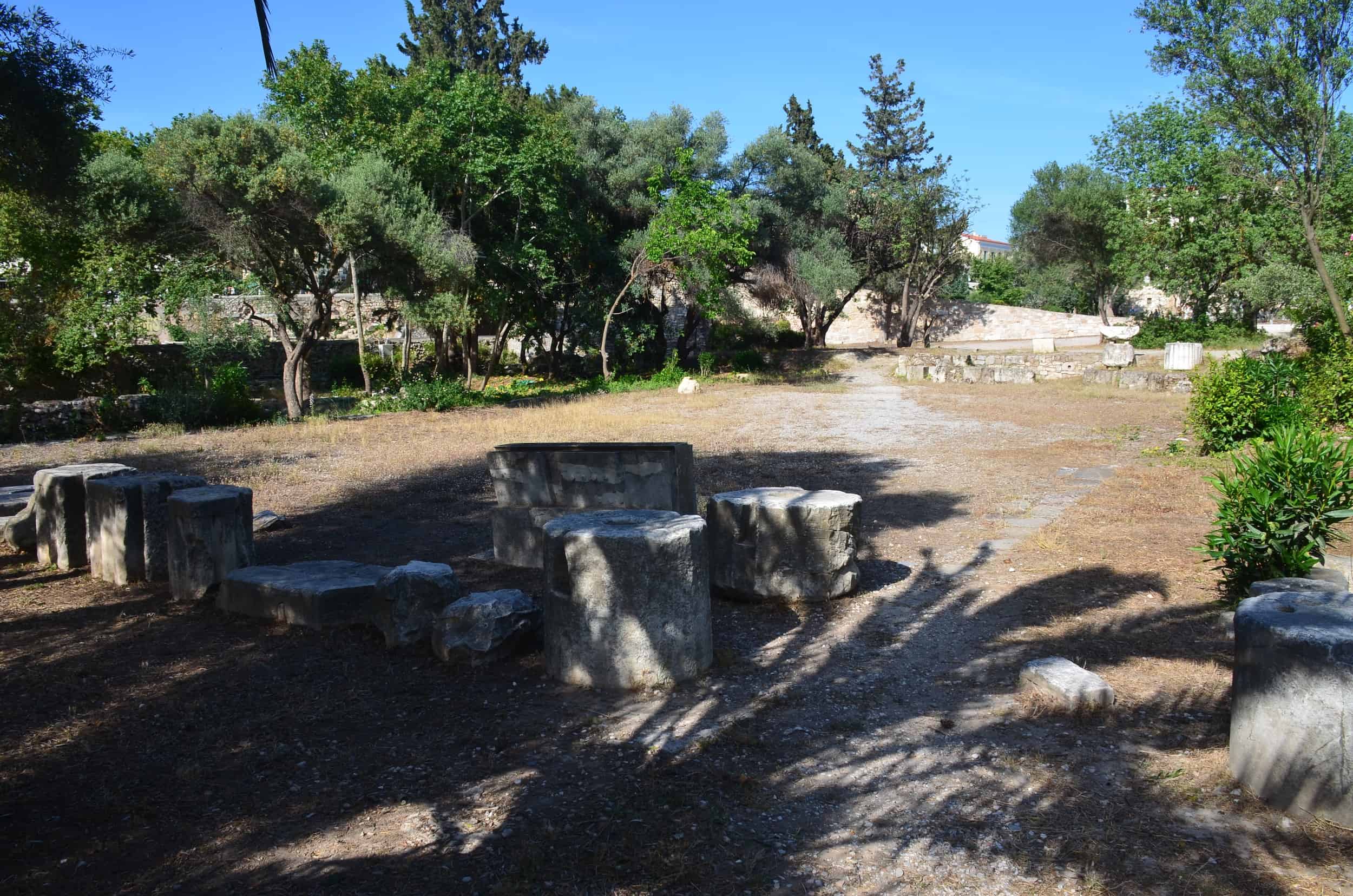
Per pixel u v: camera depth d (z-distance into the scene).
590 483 7.62
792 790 3.76
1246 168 19.61
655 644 4.79
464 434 16.47
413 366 33.38
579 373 34.88
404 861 3.25
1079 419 17.45
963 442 15.04
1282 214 23.36
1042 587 6.66
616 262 31.22
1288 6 16.52
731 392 25.75
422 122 24.16
